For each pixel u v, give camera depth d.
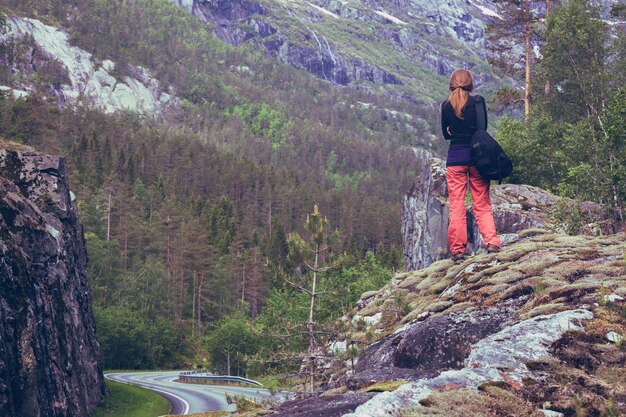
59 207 53.09
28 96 128.25
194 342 114.00
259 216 186.25
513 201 26.55
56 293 46.59
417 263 42.69
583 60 38.84
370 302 16.92
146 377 77.94
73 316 50.78
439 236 38.97
